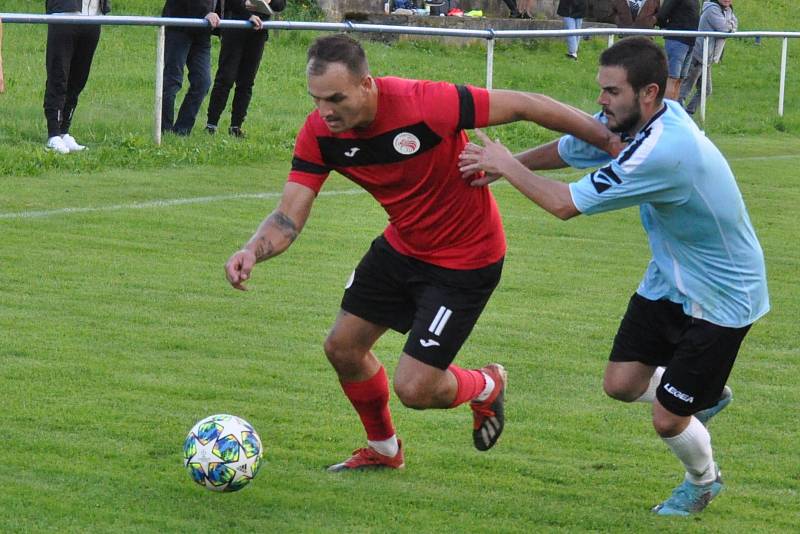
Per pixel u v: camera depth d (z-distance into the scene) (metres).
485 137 12.30
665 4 50.62
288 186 12.70
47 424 14.41
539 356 18.47
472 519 12.28
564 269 24.44
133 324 18.88
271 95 46.88
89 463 13.25
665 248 12.44
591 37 68.25
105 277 21.56
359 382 13.30
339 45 11.62
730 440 15.17
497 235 12.91
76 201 27.70
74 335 18.11
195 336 18.45
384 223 27.95
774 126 51.06
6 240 23.77
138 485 12.72
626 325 13.12
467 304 12.75
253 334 18.80
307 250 24.84
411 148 12.09
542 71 59.88
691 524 12.42
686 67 49.66
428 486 13.21
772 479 13.84
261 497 12.56
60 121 32.50
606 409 16.19
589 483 13.52
